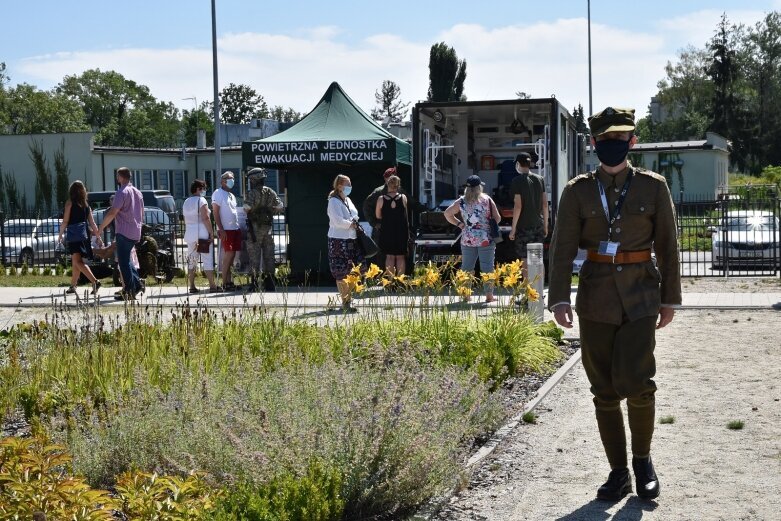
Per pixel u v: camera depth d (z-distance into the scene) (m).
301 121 21.08
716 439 6.87
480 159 23.81
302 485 4.78
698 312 14.62
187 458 5.48
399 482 5.30
